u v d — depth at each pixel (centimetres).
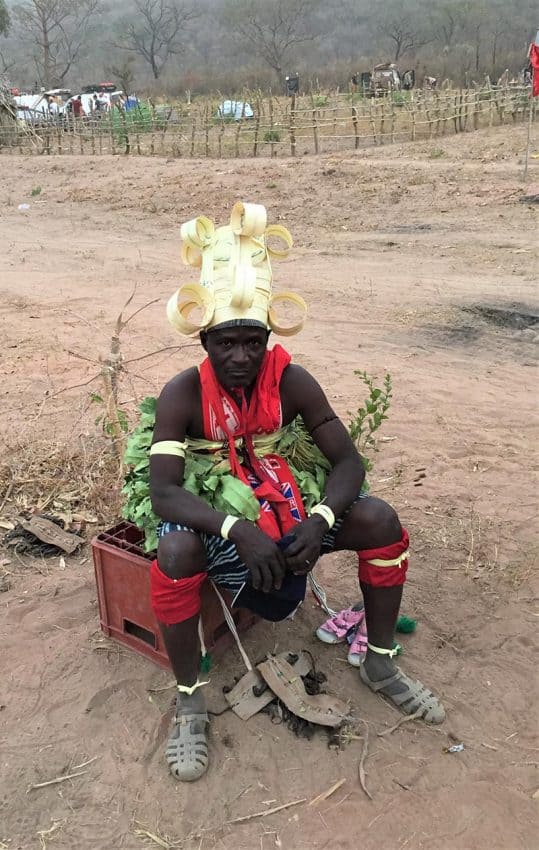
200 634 289
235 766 263
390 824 243
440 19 7069
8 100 2441
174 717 278
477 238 1106
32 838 239
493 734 276
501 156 1730
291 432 285
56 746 271
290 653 302
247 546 245
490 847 236
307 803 250
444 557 378
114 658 310
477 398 577
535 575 363
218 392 260
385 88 3562
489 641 321
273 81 5544
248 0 7125
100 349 698
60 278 972
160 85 6181
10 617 334
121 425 411
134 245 1178
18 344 716
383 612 277
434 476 459
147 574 285
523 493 438
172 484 256
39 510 414
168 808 249
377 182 1551
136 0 8256
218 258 250
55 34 8469
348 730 276
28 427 522
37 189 1719
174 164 1981
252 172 1747
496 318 762
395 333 731
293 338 722
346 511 270
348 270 971
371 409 348
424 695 283
